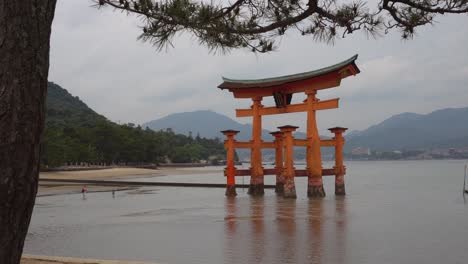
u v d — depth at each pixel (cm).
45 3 345
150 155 13900
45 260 882
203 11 617
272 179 7588
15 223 331
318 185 3155
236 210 2602
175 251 1463
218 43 677
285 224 2022
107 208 2920
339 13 641
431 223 2061
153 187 5144
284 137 3150
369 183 5969
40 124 344
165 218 2338
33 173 340
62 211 2772
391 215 2333
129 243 1623
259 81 3216
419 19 641
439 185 5425
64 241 1680
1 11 325
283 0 640
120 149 12131
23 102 329
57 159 8581
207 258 1350
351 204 2847
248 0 664
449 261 1299
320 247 1497
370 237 1683
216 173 10006
